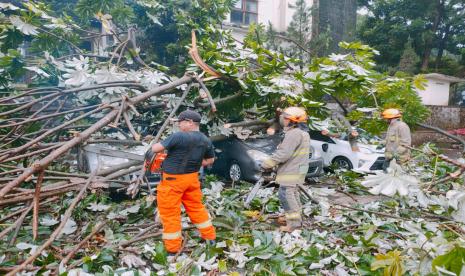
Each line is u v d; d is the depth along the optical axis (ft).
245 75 22.47
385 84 24.81
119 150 17.38
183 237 14.46
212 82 22.61
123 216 16.14
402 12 77.56
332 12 69.92
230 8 34.71
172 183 12.60
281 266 11.96
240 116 25.32
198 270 11.75
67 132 22.35
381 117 25.80
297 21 59.41
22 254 12.51
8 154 14.05
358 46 23.68
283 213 17.83
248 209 18.40
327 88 22.56
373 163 27.68
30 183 17.95
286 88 22.08
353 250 13.50
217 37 29.17
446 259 8.84
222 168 25.80
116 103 20.54
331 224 16.62
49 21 25.76
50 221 15.10
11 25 23.22
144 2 32.68
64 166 20.59
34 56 24.72
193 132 13.04
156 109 22.84
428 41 79.82
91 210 17.42
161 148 12.35
